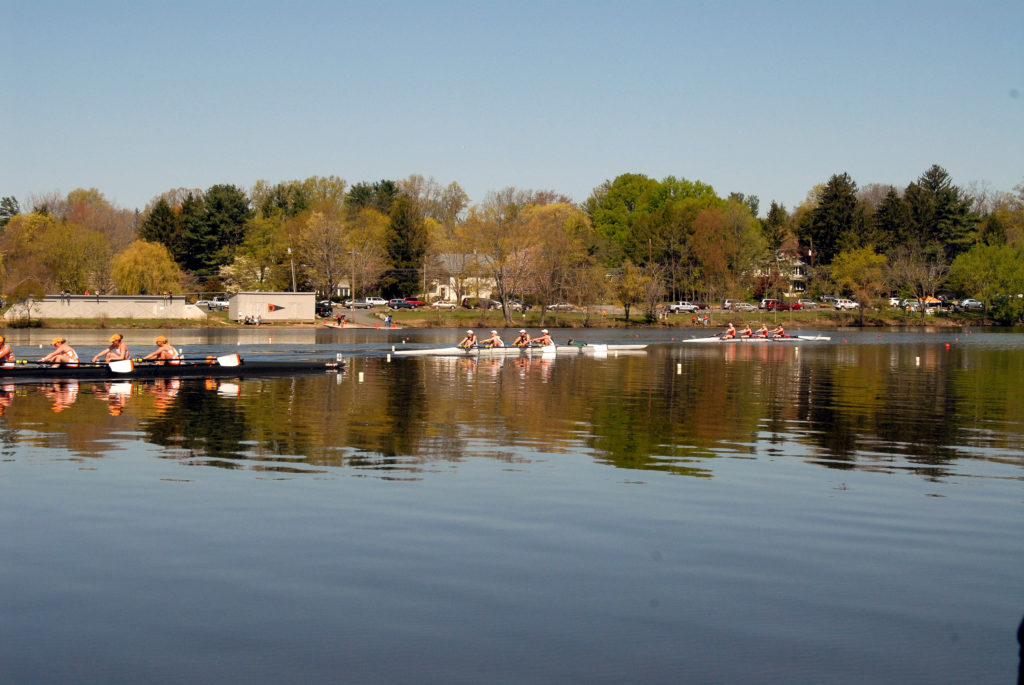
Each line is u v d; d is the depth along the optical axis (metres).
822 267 167.75
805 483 20.55
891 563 14.60
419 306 146.38
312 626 11.78
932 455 24.59
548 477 20.88
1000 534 16.36
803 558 14.80
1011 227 163.50
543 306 127.50
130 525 16.28
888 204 171.88
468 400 36.69
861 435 28.25
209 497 18.44
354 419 30.44
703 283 159.12
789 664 10.84
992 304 145.50
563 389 41.72
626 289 131.88
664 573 13.98
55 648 11.09
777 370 56.34
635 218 191.62
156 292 120.44
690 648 11.25
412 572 13.88
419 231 151.62
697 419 31.64
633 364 60.09
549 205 174.25
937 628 11.95
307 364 50.00
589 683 10.30
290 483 19.86
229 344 79.38
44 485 19.42
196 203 163.12
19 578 13.48
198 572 13.79
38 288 100.19
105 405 33.25
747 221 164.12
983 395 41.47
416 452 24.05
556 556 14.75
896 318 151.88
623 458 23.52
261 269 155.75
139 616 12.08
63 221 143.12
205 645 11.20
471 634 11.59
